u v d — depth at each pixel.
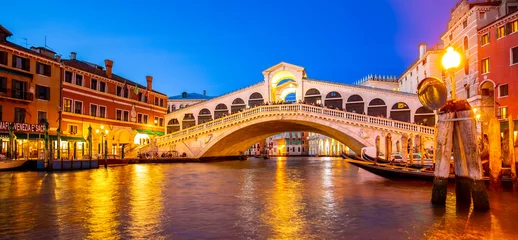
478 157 10.09
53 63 34.69
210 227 8.35
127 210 10.40
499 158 13.84
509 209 10.34
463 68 29.83
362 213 9.89
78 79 38.12
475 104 27.27
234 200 12.20
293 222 8.84
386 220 9.02
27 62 32.44
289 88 53.94
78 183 17.62
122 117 43.81
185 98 67.56
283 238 7.43
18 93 31.38
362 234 7.73
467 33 28.95
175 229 8.17
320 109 35.03
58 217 9.43
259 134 46.56
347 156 32.00
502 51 25.45
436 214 9.66
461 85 30.17
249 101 49.88
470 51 28.38
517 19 24.36
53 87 34.69
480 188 10.01
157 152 41.34
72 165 27.73
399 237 7.50
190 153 40.97
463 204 10.85
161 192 14.30
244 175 22.89
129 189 15.24
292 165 36.47
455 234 7.71
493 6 27.44
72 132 36.62
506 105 25.06
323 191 14.48
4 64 30.45
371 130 32.78
